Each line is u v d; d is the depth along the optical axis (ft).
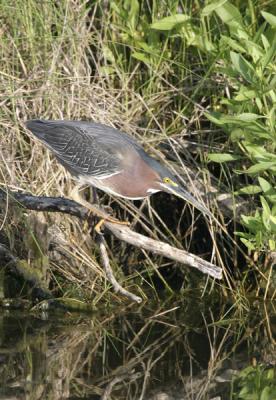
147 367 31.71
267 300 40.16
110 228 33.73
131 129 40.70
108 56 41.42
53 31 41.32
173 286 42.16
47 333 35.47
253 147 37.22
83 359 32.35
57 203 34.81
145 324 37.19
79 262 40.50
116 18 42.47
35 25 40.09
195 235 42.57
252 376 30.96
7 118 39.17
